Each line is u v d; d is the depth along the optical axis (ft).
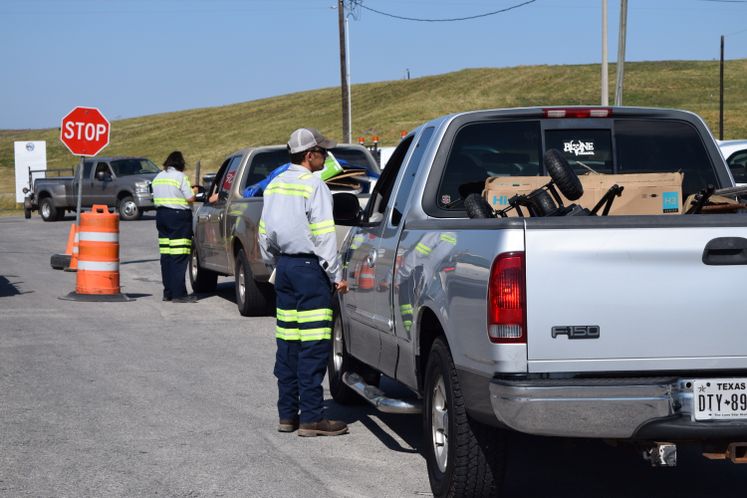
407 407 22.62
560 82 403.13
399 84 437.99
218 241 51.44
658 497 20.83
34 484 21.50
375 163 48.96
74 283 61.21
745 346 17.12
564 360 16.93
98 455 23.84
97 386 31.73
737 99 365.61
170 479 21.94
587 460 23.77
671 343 17.02
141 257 79.66
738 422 17.01
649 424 16.87
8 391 30.91
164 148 368.68
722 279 17.10
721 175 24.54
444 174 23.18
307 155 25.86
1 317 46.75
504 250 16.96
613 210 23.08
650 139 24.39
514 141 23.70
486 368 17.47
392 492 21.11
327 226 25.21
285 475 22.35
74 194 131.54
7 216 155.12
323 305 25.81
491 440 18.81
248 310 47.32
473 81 417.69
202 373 34.04
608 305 16.93
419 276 20.97
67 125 65.51
